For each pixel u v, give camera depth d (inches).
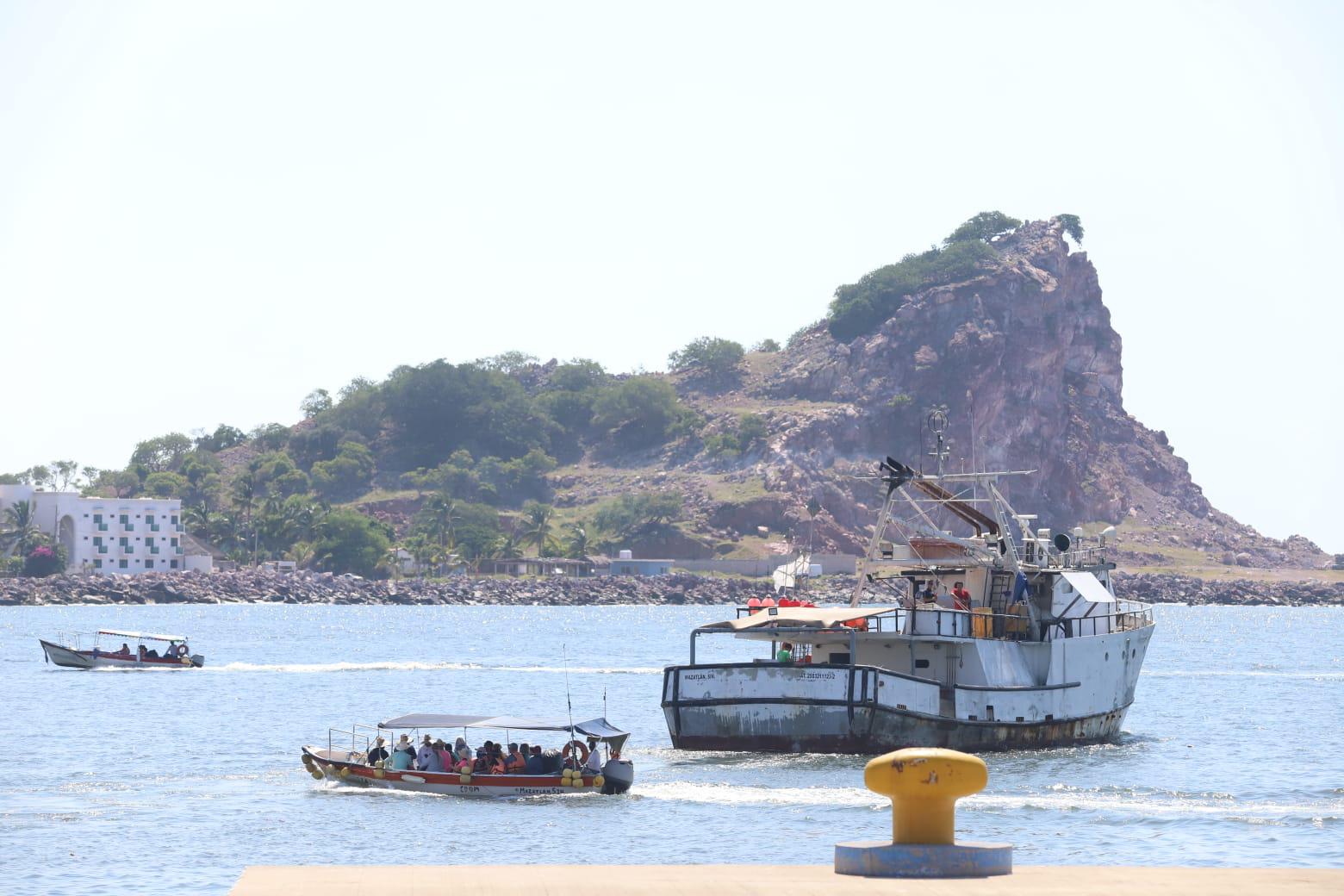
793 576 7224.4
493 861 4306.1
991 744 6368.1
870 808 5123.0
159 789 5684.1
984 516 6963.6
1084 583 6870.1
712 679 6210.6
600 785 5452.8
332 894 2208.4
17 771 6225.4
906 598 6879.9
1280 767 6510.8
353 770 5703.7
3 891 3905.0
